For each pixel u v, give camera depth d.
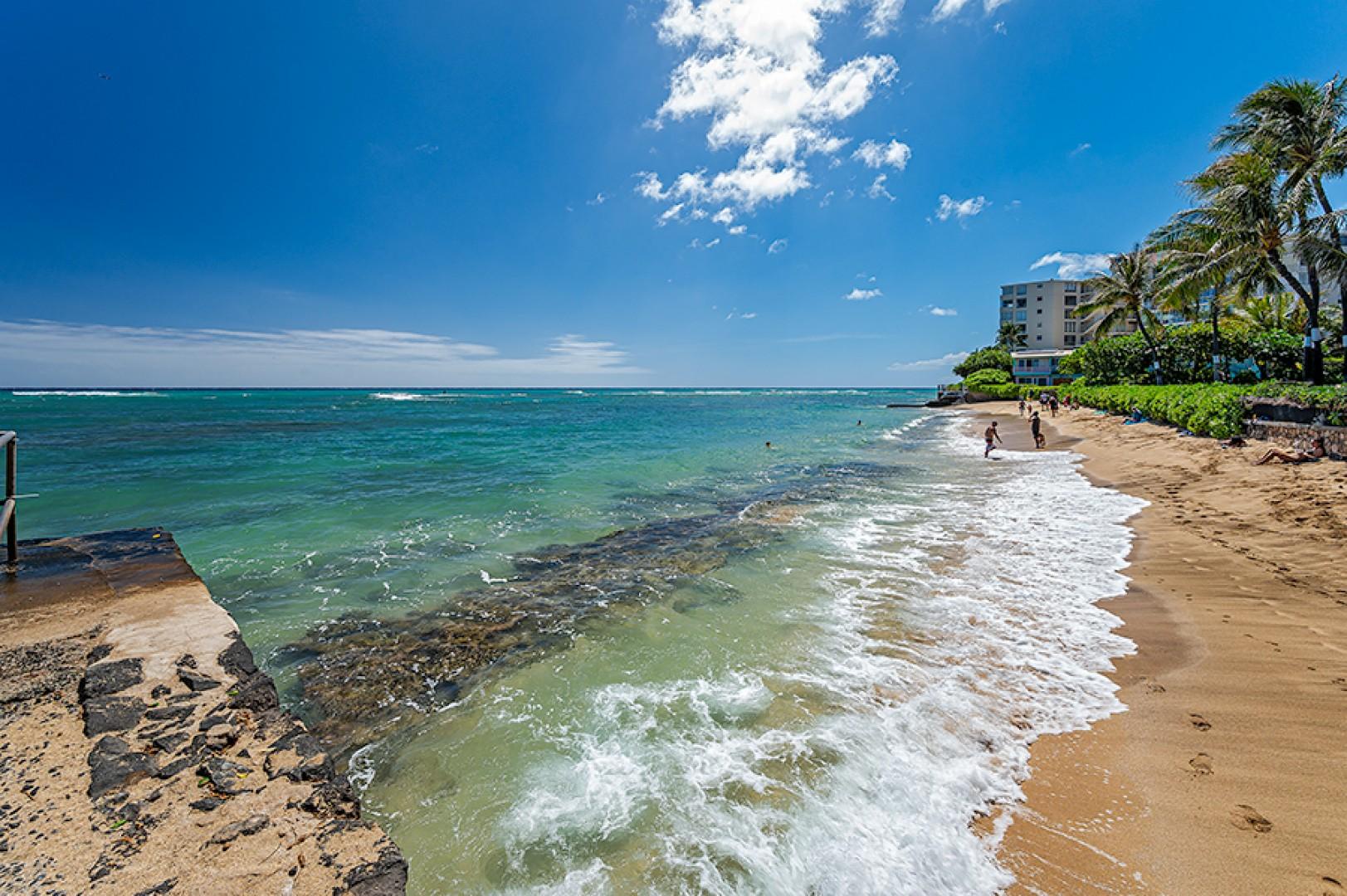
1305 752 4.34
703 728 4.95
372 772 4.47
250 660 4.44
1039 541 10.41
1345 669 5.43
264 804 3.00
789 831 3.78
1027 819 3.86
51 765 3.19
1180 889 3.28
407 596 8.16
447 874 3.51
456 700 5.49
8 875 2.46
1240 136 19.78
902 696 5.40
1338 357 27.64
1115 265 35.91
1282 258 20.94
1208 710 4.98
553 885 3.41
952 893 3.32
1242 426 16.59
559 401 106.56
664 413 61.53
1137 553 9.44
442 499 14.53
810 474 18.94
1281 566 8.14
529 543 10.82
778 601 7.86
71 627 4.92
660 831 3.81
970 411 58.78
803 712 5.16
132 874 2.52
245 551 10.14
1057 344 83.19
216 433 33.03
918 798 4.06
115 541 7.47
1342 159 17.75
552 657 6.34
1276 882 3.28
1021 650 6.29
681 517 12.84
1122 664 5.92
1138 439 21.25
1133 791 4.09
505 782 4.32
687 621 7.22
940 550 10.08
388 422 44.22
